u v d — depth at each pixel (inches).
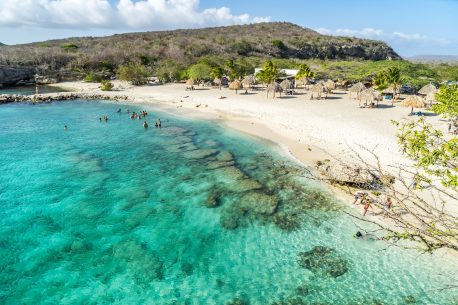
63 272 721.6
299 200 1019.3
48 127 1841.8
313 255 781.3
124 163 1316.4
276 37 5895.7
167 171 1237.7
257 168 1262.3
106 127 1857.8
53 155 1396.4
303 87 3075.8
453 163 295.4
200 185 1120.8
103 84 3009.4
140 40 5142.7
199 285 694.5
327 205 989.8
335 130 1652.3
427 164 305.1
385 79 2445.9
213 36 5748.0
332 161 1261.1
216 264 755.4
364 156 1290.6
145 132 1764.3
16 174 1194.0
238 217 932.6
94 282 695.7
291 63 4168.3
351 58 5782.5
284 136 1632.6
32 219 911.0
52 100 2596.0
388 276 714.2
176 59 4158.5
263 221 913.5
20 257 763.4
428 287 681.6
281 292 678.5
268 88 2529.5
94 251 788.0
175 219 921.5
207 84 3228.3
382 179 297.9
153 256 776.3
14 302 643.5
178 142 1588.3
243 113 2102.6
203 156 1396.4
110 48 4298.7
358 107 2159.2
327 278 713.0
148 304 644.7
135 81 3319.4
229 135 1689.2
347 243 820.0
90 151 1455.5
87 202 1003.9
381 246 803.4
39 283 690.2
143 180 1160.2
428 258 761.0
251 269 740.7
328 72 3363.7
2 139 1603.1
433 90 2124.8
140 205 991.6
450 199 920.9
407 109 2087.8
